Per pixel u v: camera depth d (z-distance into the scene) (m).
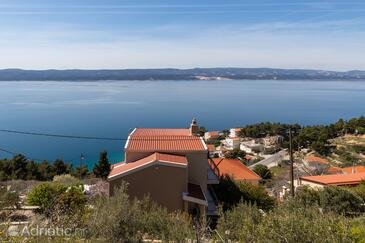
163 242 10.15
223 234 10.08
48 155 95.12
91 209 13.07
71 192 18.34
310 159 66.00
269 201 23.67
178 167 19.11
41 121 153.62
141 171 19.00
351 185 30.33
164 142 22.72
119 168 20.67
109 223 10.26
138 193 18.89
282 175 56.16
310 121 185.00
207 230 11.56
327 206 19.06
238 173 40.62
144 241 10.98
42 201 17.66
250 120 191.25
